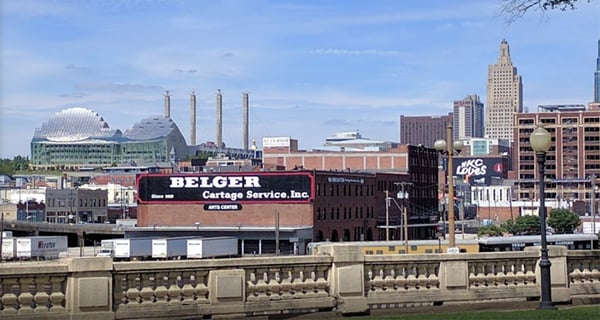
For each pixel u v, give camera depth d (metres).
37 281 21.44
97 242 186.75
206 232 140.12
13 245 129.00
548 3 25.33
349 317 24.56
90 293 21.78
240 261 23.89
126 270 22.36
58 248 134.12
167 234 142.12
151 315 22.47
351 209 148.75
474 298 27.23
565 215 181.50
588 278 29.53
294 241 133.62
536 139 26.19
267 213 138.25
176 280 23.17
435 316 23.78
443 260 27.02
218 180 140.75
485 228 183.00
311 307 24.70
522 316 23.48
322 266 25.22
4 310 20.91
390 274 26.31
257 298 24.12
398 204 165.50
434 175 193.00
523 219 182.62
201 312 23.17
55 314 21.41
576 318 23.02
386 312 25.75
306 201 136.00
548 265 25.97
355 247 25.55
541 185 26.38
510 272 28.28
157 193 144.12
